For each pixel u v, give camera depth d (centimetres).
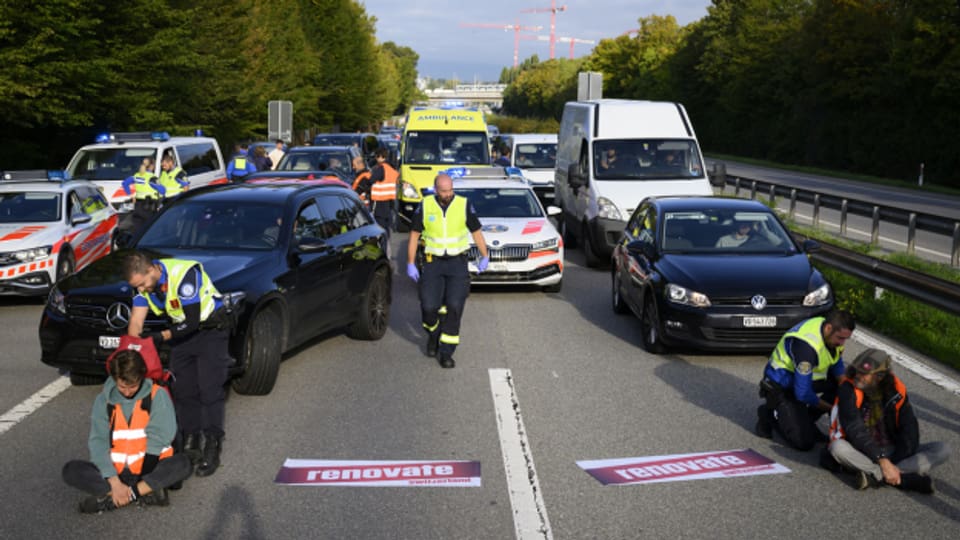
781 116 6756
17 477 584
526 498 546
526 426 694
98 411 521
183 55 2678
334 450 634
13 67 2002
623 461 617
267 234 862
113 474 517
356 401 761
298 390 795
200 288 594
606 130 1662
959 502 550
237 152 2186
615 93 11962
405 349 967
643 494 556
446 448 639
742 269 939
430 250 890
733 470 603
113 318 732
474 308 1214
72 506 534
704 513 527
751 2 7556
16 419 710
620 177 1606
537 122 8806
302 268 849
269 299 771
